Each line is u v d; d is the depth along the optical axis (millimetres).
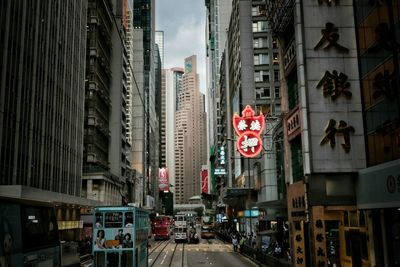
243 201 81375
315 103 30250
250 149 60156
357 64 30562
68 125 61500
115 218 25984
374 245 27188
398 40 24453
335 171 29562
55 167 55031
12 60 41562
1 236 11727
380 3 26719
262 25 95000
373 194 26781
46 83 51531
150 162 184875
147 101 179625
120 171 98875
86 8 74250
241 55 94375
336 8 31094
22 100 43906
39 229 14891
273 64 93000
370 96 28672
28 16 46000
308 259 31172
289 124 36906
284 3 35938
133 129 155125
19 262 12883
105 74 92750
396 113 24891
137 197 134125
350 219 30797
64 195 47062
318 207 29531
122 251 25609
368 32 28719
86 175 78250
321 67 30594
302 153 31062
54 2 55594
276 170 60844
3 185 35906
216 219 150500
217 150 168750
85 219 63531
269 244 45062
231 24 116312
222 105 144500
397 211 25000
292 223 33969
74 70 65625
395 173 23828
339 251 32469
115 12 107938
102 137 89625
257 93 92750
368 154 29375
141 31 165625
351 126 29906
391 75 25469
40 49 49719
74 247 21344
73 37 65000
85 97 81062
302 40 31312
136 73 161375
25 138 44562
